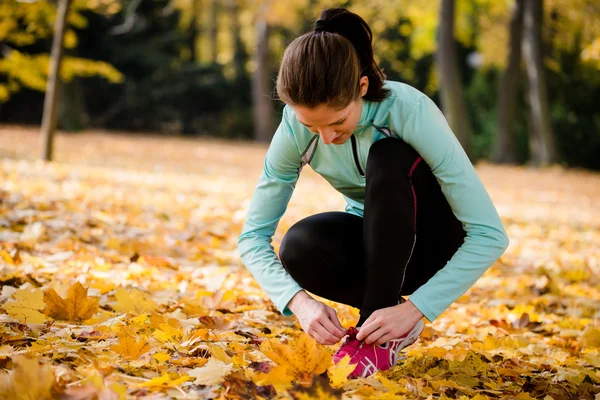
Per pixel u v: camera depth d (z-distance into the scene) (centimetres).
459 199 196
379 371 198
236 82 2500
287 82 180
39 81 1106
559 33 2131
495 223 197
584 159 2273
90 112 2352
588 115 2331
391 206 191
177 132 2488
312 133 207
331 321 197
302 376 178
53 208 531
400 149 196
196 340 211
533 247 603
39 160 938
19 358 151
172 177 956
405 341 207
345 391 178
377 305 197
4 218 453
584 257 560
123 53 2238
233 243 496
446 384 198
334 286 221
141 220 538
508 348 261
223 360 192
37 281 294
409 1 2320
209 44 3014
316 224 218
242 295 316
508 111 1994
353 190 222
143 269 342
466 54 2517
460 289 195
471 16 2328
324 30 191
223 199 746
